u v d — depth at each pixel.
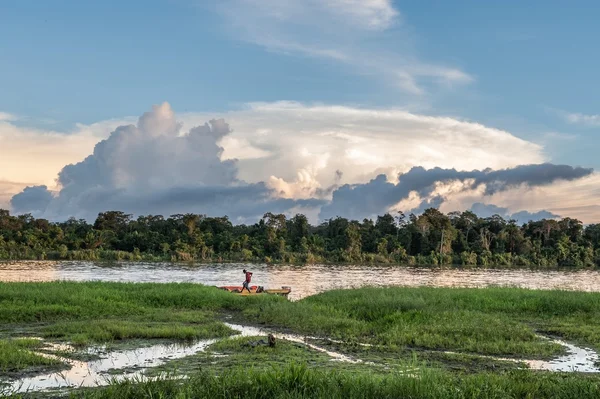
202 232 102.81
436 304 20.05
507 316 18.70
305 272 61.09
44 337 13.34
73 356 11.21
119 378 9.30
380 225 116.25
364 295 22.36
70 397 7.20
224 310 20.98
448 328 14.74
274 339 12.47
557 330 15.87
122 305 19.12
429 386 7.40
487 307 20.16
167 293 21.86
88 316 16.98
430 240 104.81
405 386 7.39
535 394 7.95
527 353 12.55
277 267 71.12
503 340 13.70
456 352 12.60
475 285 46.06
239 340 13.12
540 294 22.69
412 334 14.11
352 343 13.64
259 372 8.08
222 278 49.00
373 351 12.59
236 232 106.31
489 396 7.32
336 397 6.90
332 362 11.03
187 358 11.22
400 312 17.70
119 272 56.44
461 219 111.69
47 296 18.72
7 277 46.19
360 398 7.03
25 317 15.93
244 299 22.20
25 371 9.77
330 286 40.97
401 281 48.88
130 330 14.00
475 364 11.30
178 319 17.12
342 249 95.31
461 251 106.44
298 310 18.86
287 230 106.94
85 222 108.69
